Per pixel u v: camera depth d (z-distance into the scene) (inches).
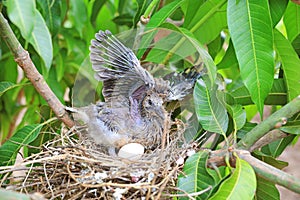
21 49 25.4
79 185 23.8
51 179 24.9
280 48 29.2
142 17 27.2
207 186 24.6
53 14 33.1
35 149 29.8
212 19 30.7
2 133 44.1
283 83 29.8
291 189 22.9
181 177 24.9
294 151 67.1
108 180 24.2
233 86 31.6
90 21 39.4
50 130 30.0
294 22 31.6
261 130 25.4
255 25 26.5
